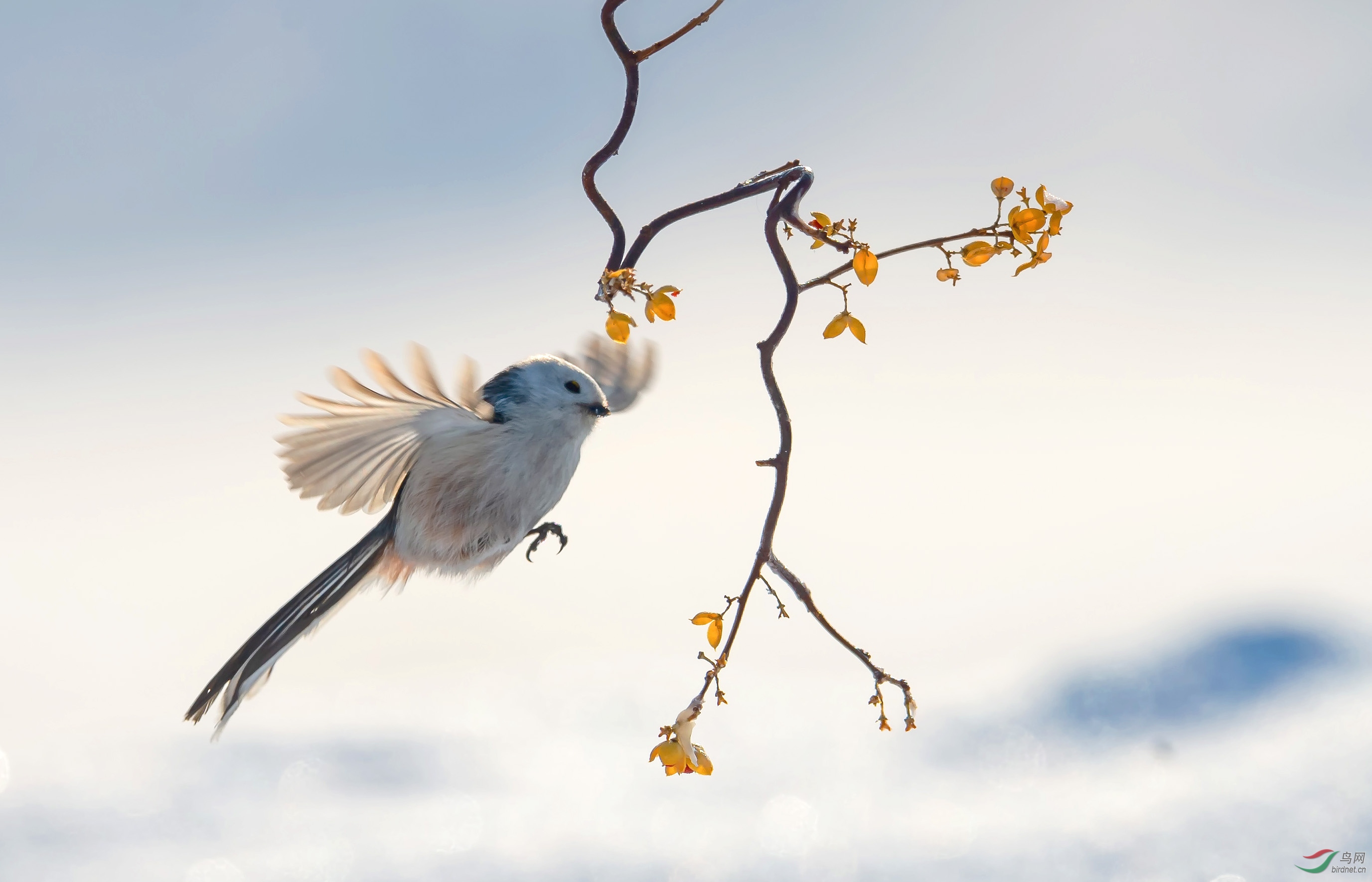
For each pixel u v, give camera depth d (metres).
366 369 4.80
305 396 4.81
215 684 4.84
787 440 4.72
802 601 4.72
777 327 4.72
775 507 4.72
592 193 4.73
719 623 4.71
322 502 4.84
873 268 4.71
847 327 4.71
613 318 4.71
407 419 4.83
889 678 4.71
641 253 4.73
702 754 4.71
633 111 4.73
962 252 4.71
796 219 4.71
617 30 4.73
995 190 4.71
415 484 4.85
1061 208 4.71
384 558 4.86
